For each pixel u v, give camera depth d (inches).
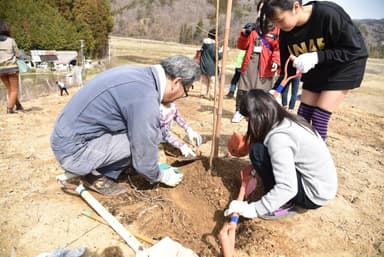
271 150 75.9
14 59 184.4
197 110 210.4
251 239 84.5
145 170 89.8
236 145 105.7
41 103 227.9
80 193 96.6
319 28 89.7
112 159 93.6
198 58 258.2
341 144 159.3
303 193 83.7
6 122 171.5
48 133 157.0
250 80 169.9
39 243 80.6
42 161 124.7
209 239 85.1
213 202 98.2
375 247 85.4
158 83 82.6
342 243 86.0
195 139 126.6
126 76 81.7
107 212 89.0
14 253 77.3
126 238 80.8
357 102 290.2
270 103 76.4
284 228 89.5
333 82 96.4
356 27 89.4
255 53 166.1
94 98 81.8
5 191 102.6
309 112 110.7
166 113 110.7
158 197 99.7
